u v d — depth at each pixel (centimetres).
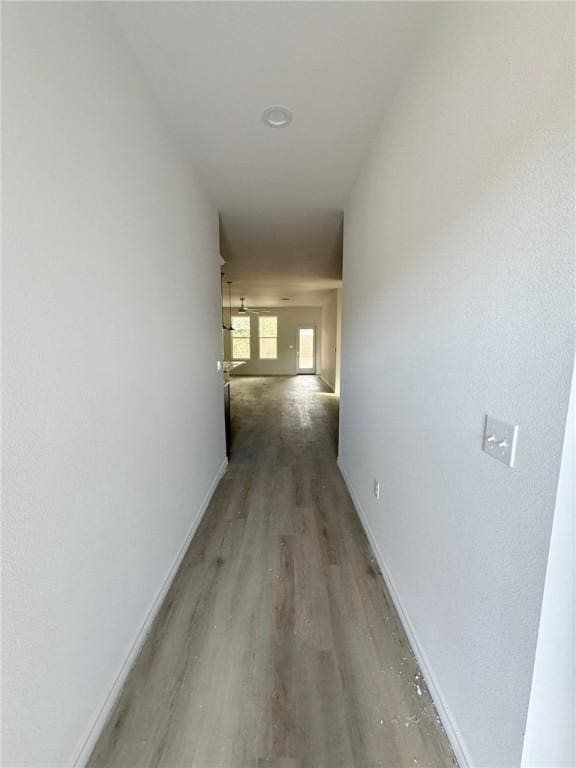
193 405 228
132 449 137
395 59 141
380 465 191
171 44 135
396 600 159
